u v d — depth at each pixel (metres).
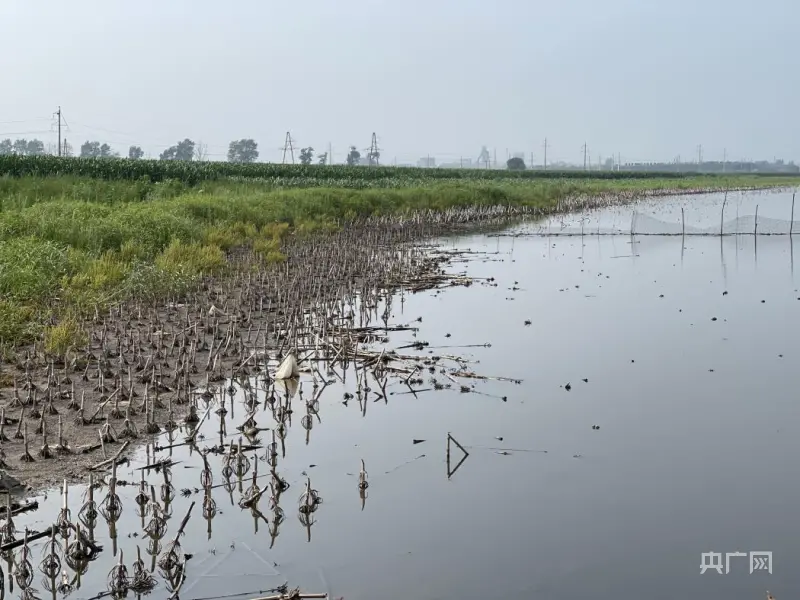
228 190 43.03
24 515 8.05
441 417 11.33
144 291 17.72
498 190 52.47
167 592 6.92
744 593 6.97
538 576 7.20
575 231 37.94
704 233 36.94
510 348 15.09
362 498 8.77
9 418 10.36
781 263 27.17
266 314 17.19
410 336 15.84
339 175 66.69
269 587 6.99
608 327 16.97
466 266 25.94
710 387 12.84
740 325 17.31
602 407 11.83
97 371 12.48
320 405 11.76
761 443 10.48
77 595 6.89
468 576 7.18
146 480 9.01
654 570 7.34
